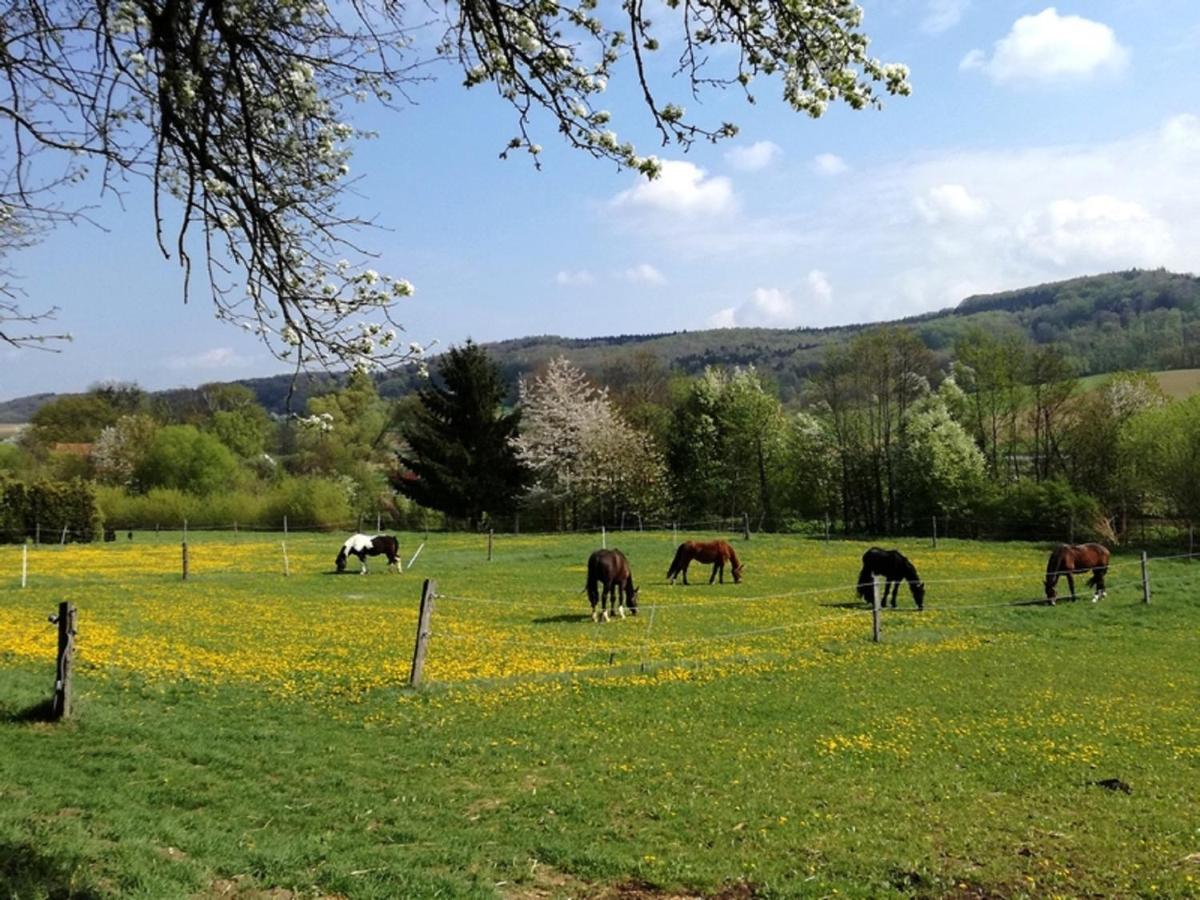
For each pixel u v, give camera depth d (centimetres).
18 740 1185
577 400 7481
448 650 2005
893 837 968
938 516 6300
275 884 789
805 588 3372
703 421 7400
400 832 947
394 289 764
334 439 7762
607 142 746
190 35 670
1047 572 2856
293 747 1250
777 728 1409
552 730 1382
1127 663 1983
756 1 709
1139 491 5316
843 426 7194
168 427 7669
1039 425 6456
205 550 4938
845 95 735
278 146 748
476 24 726
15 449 8725
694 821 1003
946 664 1950
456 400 7025
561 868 885
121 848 814
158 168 690
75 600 2817
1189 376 7531
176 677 1648
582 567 4078
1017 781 1164
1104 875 869
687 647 2100
